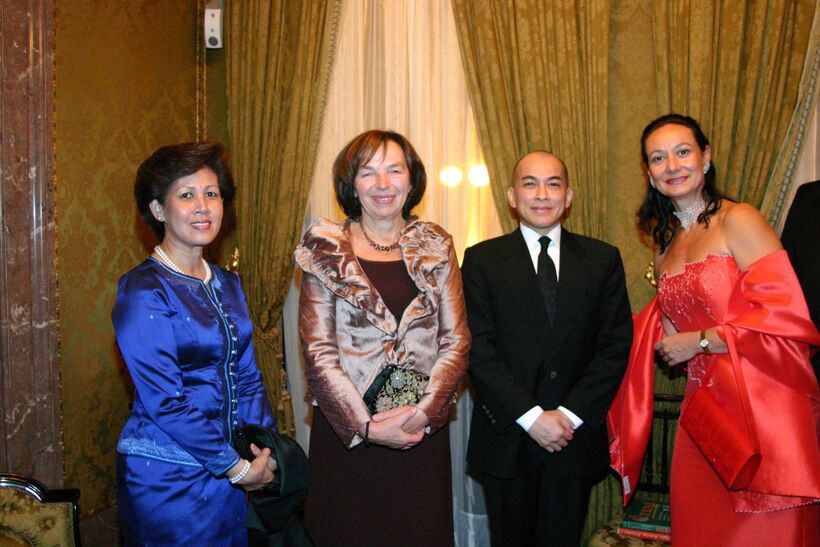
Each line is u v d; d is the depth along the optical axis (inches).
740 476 83.2
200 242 78.0
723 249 91.7
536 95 126.7
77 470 123.8
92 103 126.0
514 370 97.3
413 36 138.9
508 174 129.2
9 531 82.0
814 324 94.0
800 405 87.0
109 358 130.7
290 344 151.3
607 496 129.3
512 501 99.2
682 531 96.0
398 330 84.5
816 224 97.4
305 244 87.3
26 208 113.3
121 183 133.0
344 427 82.1
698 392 93.7
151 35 139.0
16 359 111.6
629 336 99.3
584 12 124.7
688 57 119.1
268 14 145.9
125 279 76.1
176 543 74.6
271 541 80.1
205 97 153.7
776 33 114.3
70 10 121.0
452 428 137.9
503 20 128.7
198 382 76.4
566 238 103.1
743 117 116.5
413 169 91.3
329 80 143.1
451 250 90.6
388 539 86.0
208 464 74.0
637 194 128.0
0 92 108.3
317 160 146.4
